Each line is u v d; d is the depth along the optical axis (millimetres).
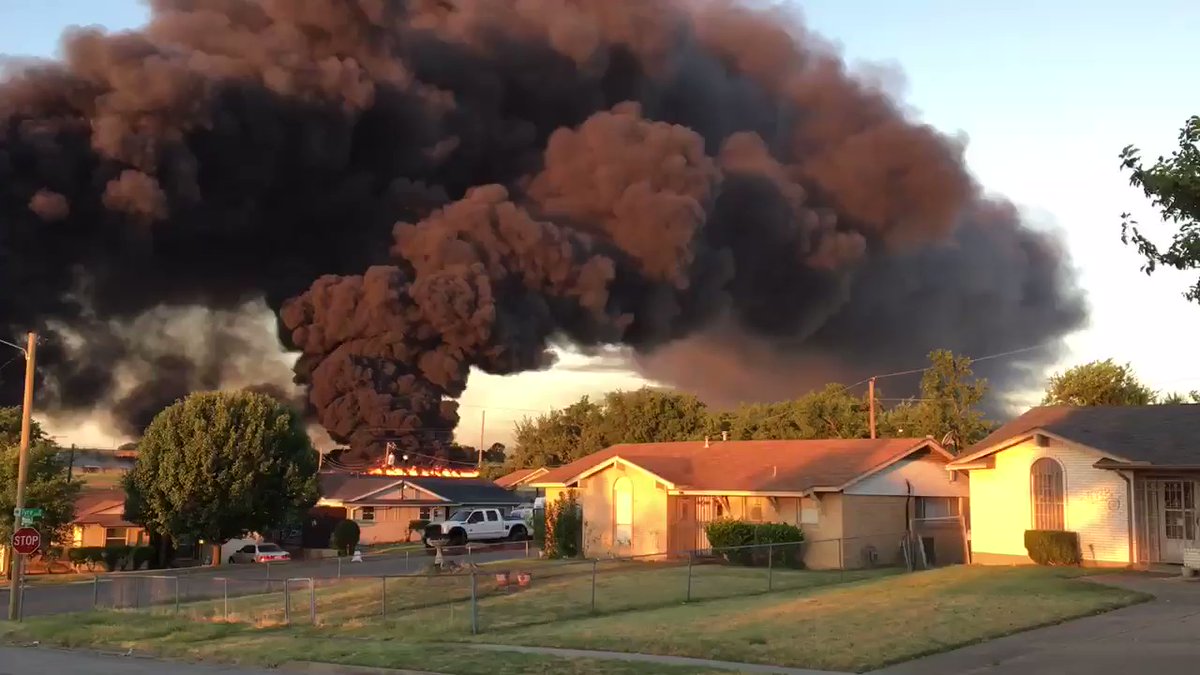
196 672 13656
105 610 23031
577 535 33344
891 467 29859
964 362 45750
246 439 43281
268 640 16453
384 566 35875
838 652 12742
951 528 30500
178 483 42688
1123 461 21531
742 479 30781
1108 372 40875
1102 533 22344
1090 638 13445
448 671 12586
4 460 41062
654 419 71125
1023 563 23359
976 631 14047
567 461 76688
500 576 23281
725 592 21406
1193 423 22938
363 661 13594
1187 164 8727
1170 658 11812
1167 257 8914
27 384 24531
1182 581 19328
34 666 14625
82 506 49281
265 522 44188
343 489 58312
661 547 31594
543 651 14078
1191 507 21359
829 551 28531
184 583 26406
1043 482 23391
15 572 22906
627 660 12836
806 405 58750
